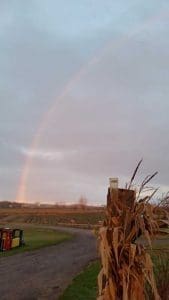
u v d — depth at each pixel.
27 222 114.31
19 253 33.25
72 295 16.11
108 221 3.90
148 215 3.78
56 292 17.59
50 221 116.44
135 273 3.72
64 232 69.06
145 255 3.73
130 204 3.86
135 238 3.84
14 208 173.38
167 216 3.79
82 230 76.38
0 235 35.53
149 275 3.67
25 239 49.50
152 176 3.89
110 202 3.92
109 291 3.65
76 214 130.38
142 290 3.70
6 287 19.17
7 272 23.77
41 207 175.38
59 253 33.62
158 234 3.80
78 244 43.06
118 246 3.75
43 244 41.66
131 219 3.79
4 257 30.72
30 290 18.39
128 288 3.67
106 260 3.66
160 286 5.27
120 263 3.71
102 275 3.71
